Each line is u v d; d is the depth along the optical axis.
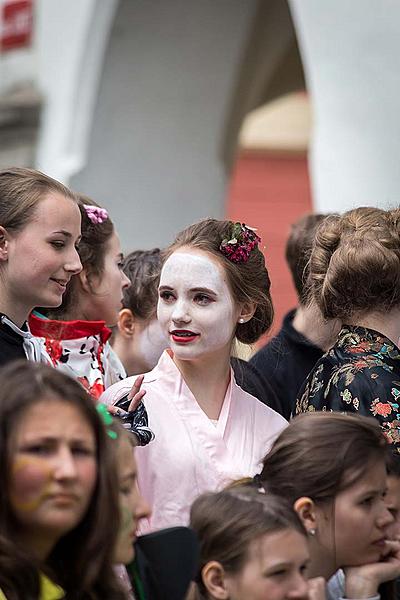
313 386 6.54
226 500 5.19
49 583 4.53
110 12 15.19
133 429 6.12
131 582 5.23
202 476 6.34
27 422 4.46
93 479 4.55
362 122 12.59
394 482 5.78
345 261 6.53
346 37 12.70
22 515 4.45
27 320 7.05
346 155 12.66
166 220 15.73
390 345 6.47
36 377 4.53
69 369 7.29
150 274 7.95
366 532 5.55
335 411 6.23
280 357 7.78
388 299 6.52
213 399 6.64
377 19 12.49
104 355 7.51
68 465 4.46
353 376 6.30
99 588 4.67
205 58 15.45
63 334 7.34
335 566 5.57
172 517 6.27
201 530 5.16
